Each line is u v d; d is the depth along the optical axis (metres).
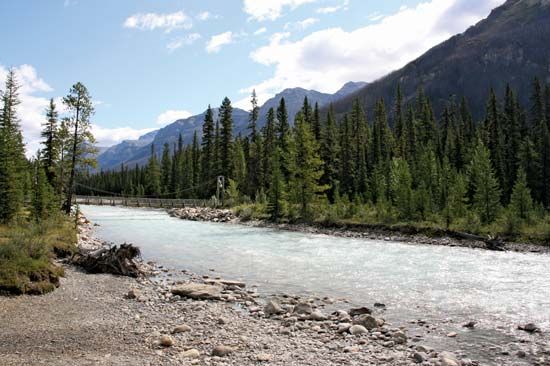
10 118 51.22
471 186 51.56
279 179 52.19
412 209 40.16
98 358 8.84
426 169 57.50
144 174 127.69
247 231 42.12
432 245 31.81
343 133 76.44
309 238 35.88
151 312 13.12
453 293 16.00
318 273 20.19
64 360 8.66
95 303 13.98
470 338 10.88
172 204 84.62
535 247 29.47
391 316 13.02
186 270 21.12
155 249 28.64
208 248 29.20
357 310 13.23
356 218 43.38
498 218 37.84
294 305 14.42
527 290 16.44
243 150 90.12
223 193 74.81
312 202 52.09
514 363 9.16
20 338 10.00
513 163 61.69
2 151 31.27
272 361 8.96
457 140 70.38
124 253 20.20
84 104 42.41
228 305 14.44
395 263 23.06
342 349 9.90
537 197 54.59
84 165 43.50
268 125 78.69
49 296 14.36
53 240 22.97
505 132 68.56
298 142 54.03
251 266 22.16
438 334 11.24
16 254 15.77
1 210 29.75
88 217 60.09
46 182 37.03
